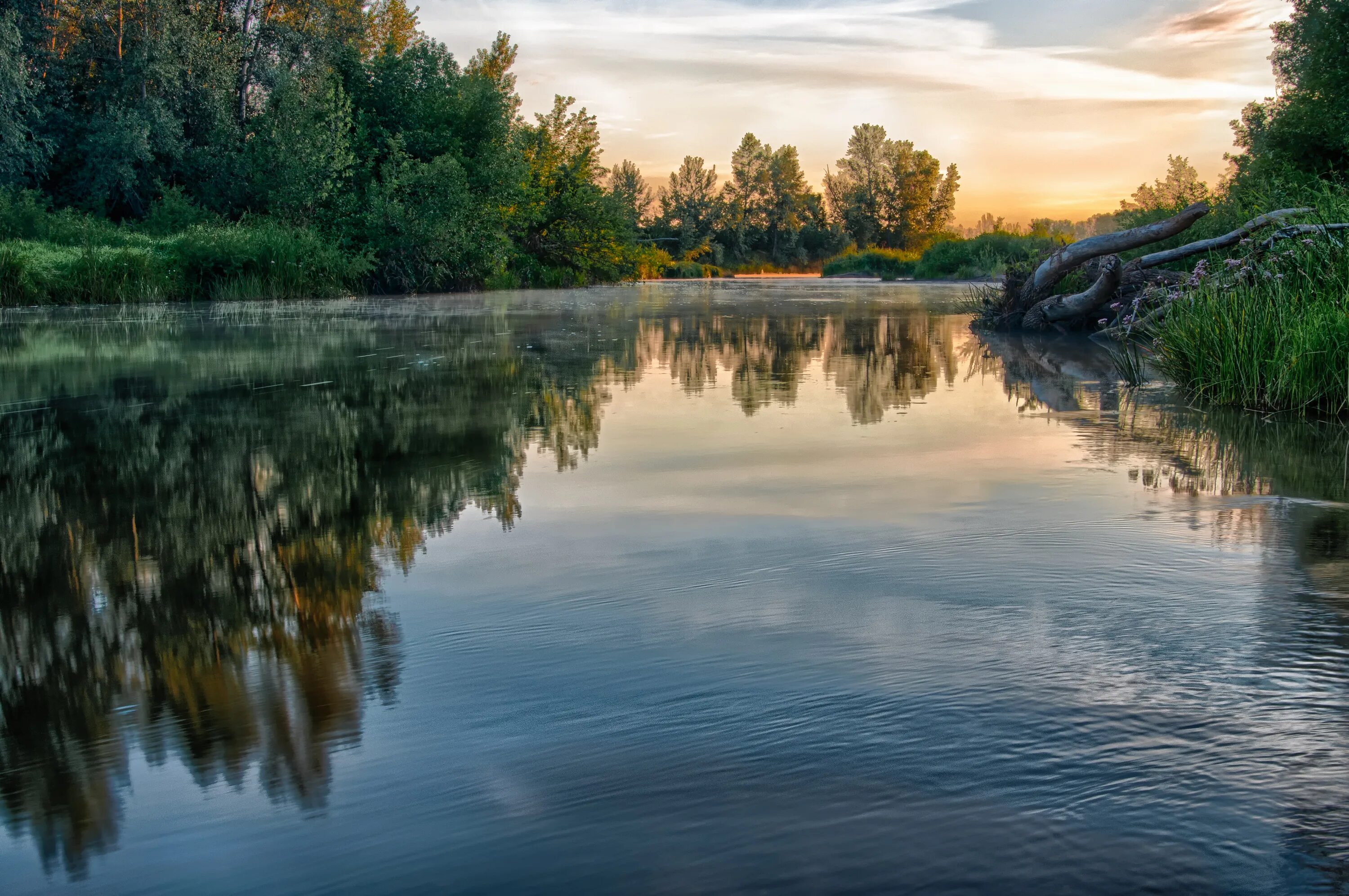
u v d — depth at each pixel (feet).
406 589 7.39
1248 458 12.51
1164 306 22.93
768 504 10.00
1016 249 118.83
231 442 14.23
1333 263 20.04
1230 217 39.60
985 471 11.65
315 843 3.94
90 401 18.43
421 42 81.76
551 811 4.12
